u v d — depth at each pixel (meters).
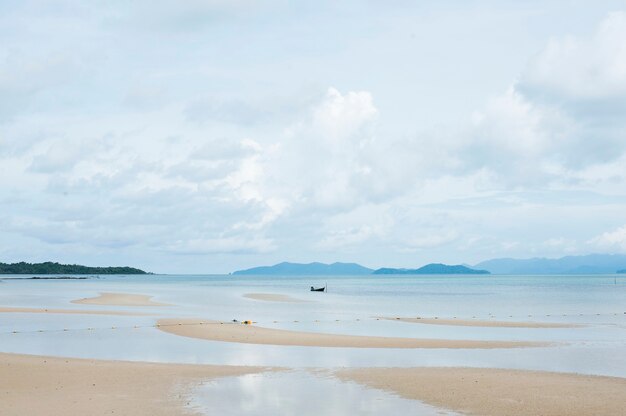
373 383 29.41
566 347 42.69
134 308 83.75
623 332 53.16
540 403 25.55
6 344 44.53
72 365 34.09
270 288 189.25
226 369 33.19
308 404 25.25
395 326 59.38
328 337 48.12
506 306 91.31
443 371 32.66
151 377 30.78
